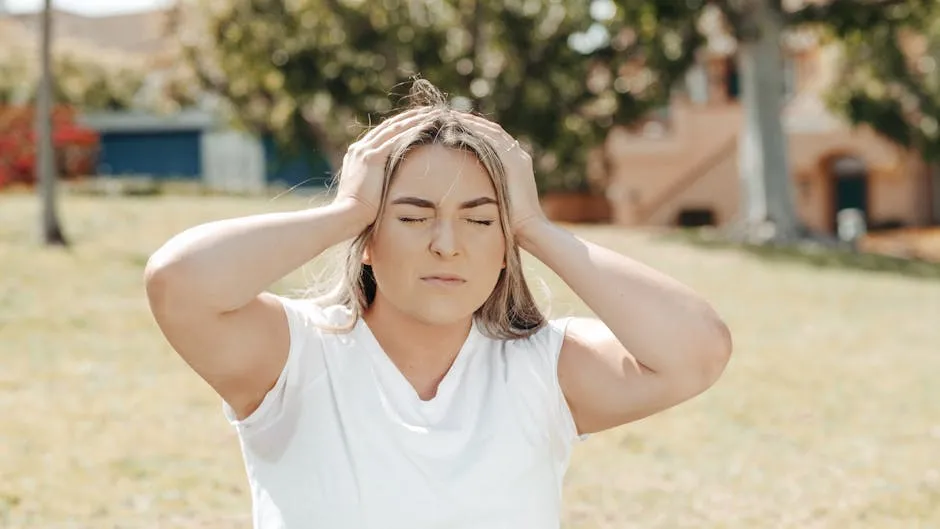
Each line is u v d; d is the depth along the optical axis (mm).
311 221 2031
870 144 28297
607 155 29672
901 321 10961
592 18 19938
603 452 5965
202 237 1973
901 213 29906
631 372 2176
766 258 15195
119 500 4742
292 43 21797
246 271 1958
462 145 2080
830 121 28453
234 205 16859
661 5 16875
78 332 8227
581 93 20812
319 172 30266
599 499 5141
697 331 2092
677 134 29031
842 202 30438
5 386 6660
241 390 2098
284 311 2123
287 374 2084
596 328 2297
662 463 5805
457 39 21922
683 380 2115
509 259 2189
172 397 6656
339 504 2039
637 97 20594
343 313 2203
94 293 9609
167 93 27984
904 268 15219
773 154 17750
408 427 2066
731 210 28672
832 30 18469
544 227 2160
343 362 2113
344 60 21859
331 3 21453
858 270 14695
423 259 2051
